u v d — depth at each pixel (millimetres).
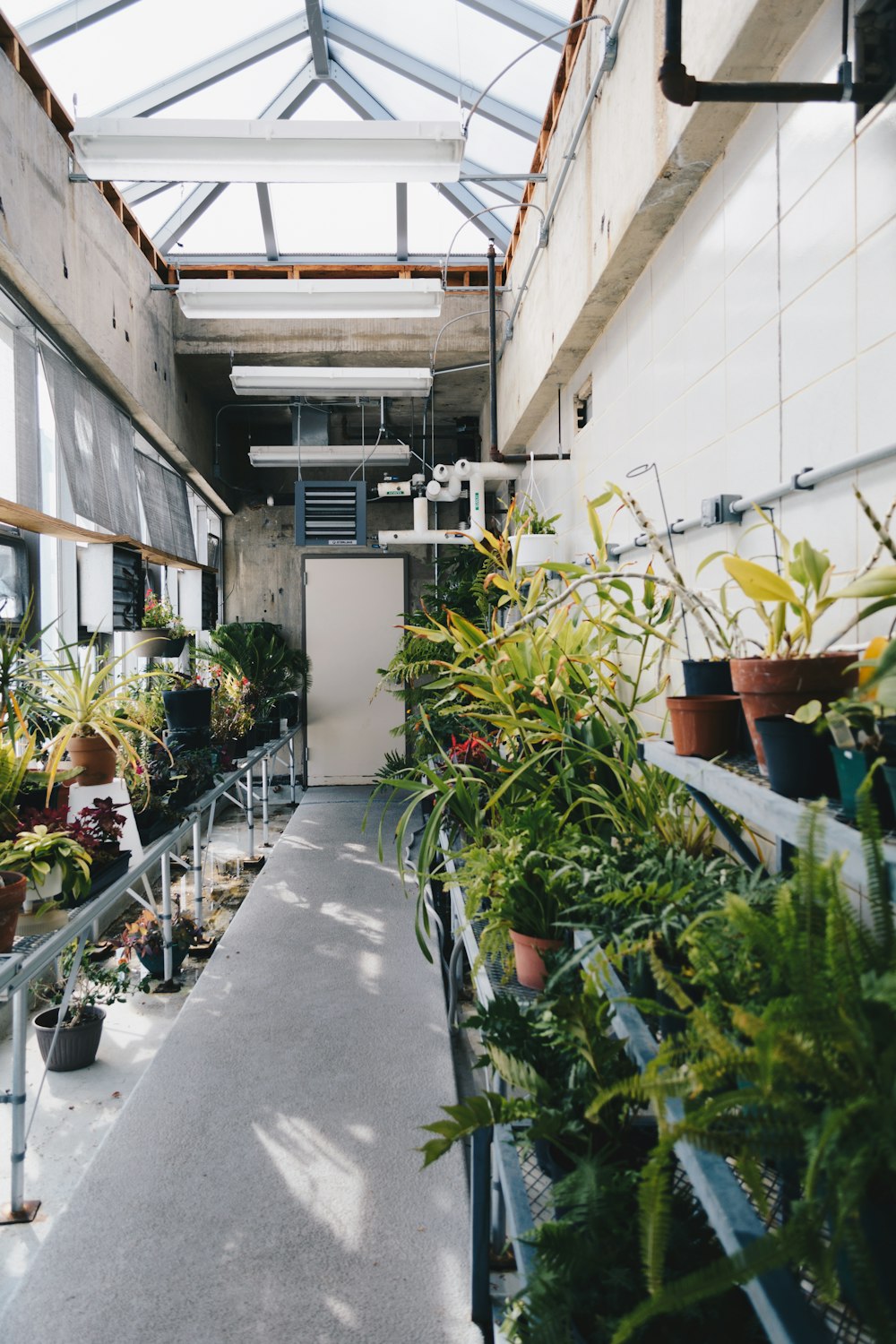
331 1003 3375
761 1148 729
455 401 7203
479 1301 1790
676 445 2434
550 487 4566
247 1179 2283
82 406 4012
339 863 5422
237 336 5762
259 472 8492
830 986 757
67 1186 2572
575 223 3225
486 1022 1386
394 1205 2184
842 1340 747
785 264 1725
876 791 910
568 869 1616
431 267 5867
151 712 4172
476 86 4215
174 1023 3195
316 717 8578
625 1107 1199
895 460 1363
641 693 2771
